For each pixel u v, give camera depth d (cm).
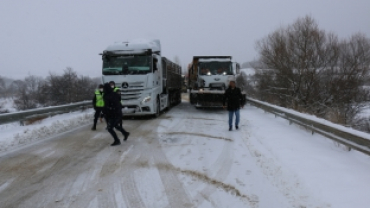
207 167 601
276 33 2238
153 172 577
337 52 2092
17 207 431
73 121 1193
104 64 1236
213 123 1155
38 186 512
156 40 1475
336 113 1516
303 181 485
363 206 393
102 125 1159
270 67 2297
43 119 1234
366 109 2248
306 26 2102
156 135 933
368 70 2083
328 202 408
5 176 564
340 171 526
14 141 838
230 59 1539
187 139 866
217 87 1505
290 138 807
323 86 2123
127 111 1230
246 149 734
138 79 1215
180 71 2344
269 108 1368
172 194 470
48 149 768
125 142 841
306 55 2084
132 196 466
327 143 745
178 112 1586
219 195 463
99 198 459
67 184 520
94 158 682
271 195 454
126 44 1247
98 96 1034
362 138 573
